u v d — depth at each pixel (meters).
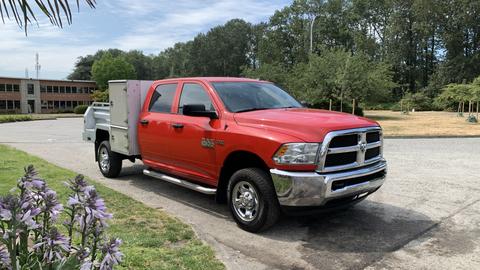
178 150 6.59
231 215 6.20
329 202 5.29
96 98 68.06
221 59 94.62
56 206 2.62
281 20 81.19
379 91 33.06
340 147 5.10
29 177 2.58
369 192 5.73
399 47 68.69
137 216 5.73
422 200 7.08
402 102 54.09
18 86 68.94
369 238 5.25
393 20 68.75
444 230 5.54
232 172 6.00
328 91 33.19
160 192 7.68
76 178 2.58
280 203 5.07
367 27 78.06
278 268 4.35
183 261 4.23
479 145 15.12
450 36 62.75
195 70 96.75
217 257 4.42
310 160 4.93
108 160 8.79
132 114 7.80
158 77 113.81
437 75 62.75
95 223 2.56
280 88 7.32
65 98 76.56
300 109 6.27
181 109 6.73
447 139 17.41
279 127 5.24
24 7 2.39
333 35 78.19
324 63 32.88
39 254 2.52
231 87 6.45
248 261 4.53
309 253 4.76
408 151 13.40
